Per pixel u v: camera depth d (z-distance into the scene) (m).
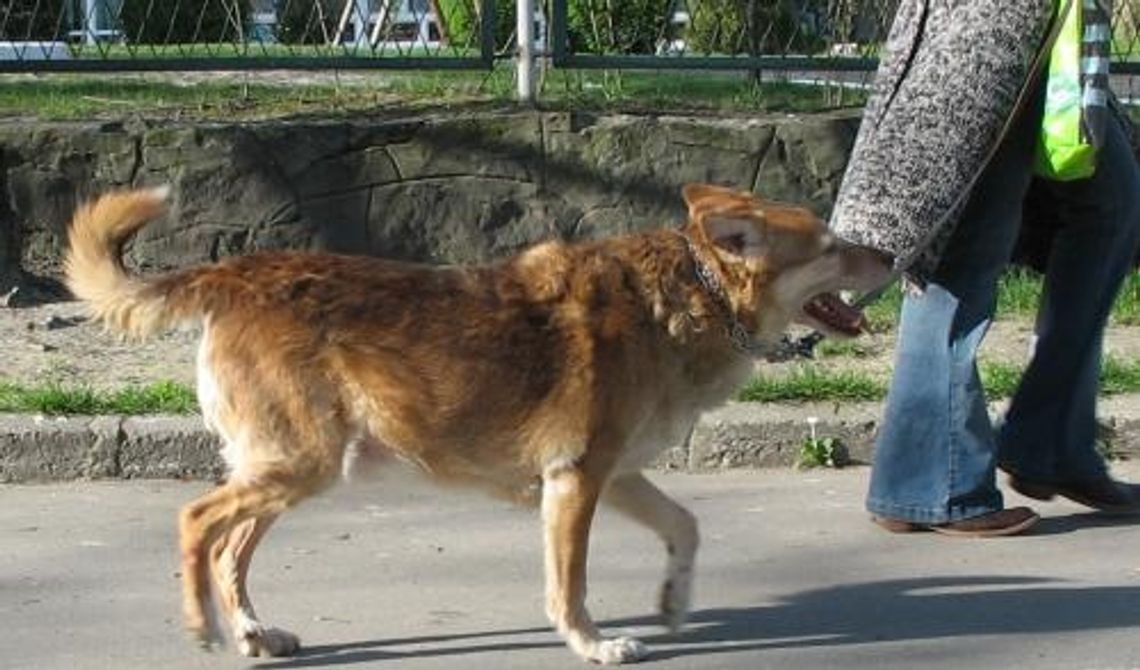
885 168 6.84
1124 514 7.41
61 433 7.90
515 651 5.91
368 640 6.00
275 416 5.62
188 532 5.68
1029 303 10.11
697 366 5.95
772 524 7.34
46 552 6.91
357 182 10.20
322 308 5.65
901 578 6.68
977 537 7.13
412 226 10.26
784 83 11.39
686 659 5.87
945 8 6.84
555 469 5.76
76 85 11.79
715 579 6.68
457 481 5.86
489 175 10.27
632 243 5.95
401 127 10.19
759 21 10.98
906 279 6.94
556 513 5.76
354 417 5.69
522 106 10.62
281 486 5.66
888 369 8.93
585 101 10.85
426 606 6.34
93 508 7.50
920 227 6.77
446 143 10.22
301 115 10.58
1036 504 7.64
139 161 10.10
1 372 8.77
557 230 10.33
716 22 11.03
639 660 5.83
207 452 7.95
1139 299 10.12
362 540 7.07
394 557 6.88
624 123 10.28
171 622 6.16
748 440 8.18
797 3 11.02
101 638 6.00
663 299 5.86
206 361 5.70
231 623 5.87
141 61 10.54
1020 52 6.73
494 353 5.71
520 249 10.32
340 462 5.70
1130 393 8.62
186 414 8.12
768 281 5.97
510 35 11.41
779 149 10.35
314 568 6.74
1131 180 7.11
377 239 10.25
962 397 7.02
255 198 10.13
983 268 6.95
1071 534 7.21
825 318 6.18
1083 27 6.66
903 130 6.84
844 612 6.32
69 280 6.07
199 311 5.70
